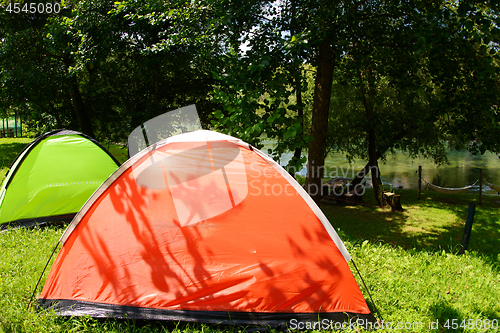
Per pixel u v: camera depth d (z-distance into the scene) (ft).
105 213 10.48
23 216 17.10
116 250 10.07
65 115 51.47
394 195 39.78
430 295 11.14
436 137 44.32
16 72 39.27
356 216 36.65
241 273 9.73
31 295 10.37
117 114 49.29
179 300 9.54
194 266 9.84
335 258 9.77
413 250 16.07
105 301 9.58
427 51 21.07
